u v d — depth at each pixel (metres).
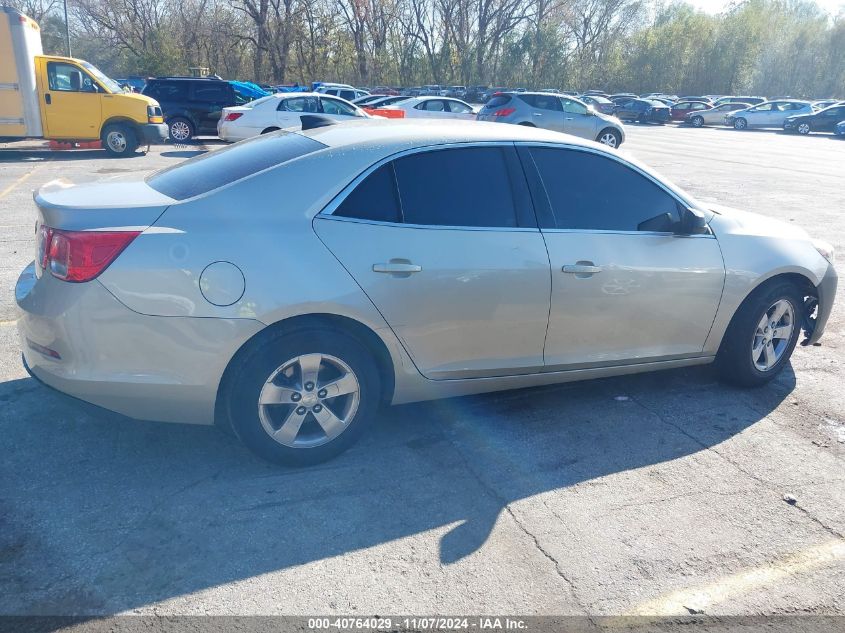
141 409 3.18
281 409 3.39
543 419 4.14
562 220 3.83
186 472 3.42
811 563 2.93
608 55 64.88
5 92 14.93
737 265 4.27
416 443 3.80
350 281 3.25
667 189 4.22
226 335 3.09
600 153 4.05
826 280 4.71
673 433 4.03
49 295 3.05
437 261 3.43
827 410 4.40
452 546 2.95
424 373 3.59
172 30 50.94
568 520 3.16
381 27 53.72
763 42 63.75
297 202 3.27
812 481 3.57
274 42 48.06
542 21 58.22
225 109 17.11
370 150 3.47
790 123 34.88
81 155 16.45
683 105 42.66
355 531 3.02
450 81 58.56
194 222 3.11
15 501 3.13
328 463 3.54
